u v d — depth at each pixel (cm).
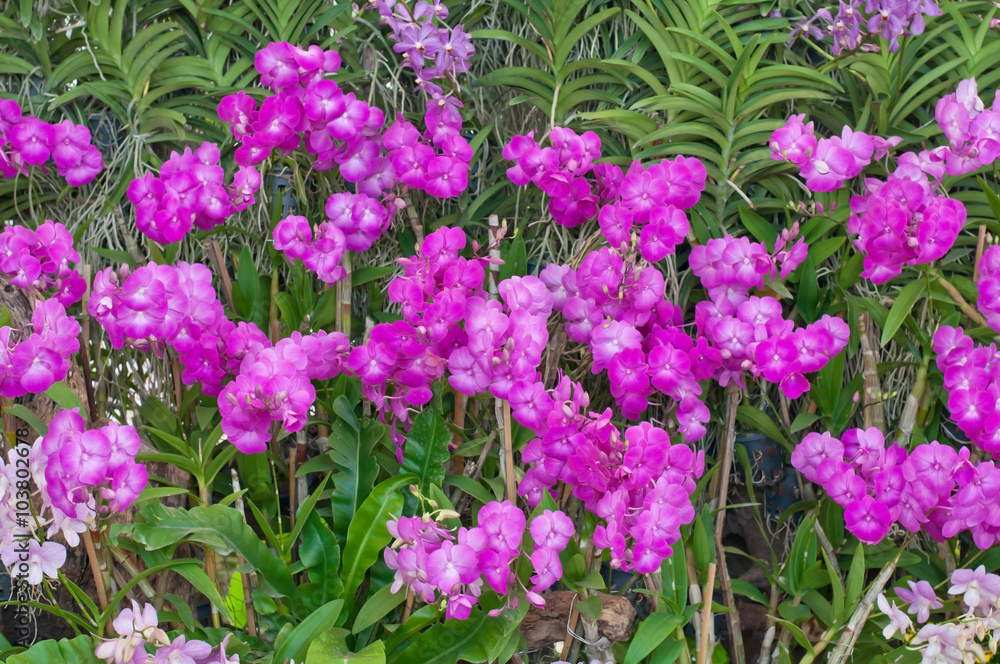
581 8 247
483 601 224
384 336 227
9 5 248
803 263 247
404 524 214
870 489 232
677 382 230
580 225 253
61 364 218
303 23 249
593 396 254
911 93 248
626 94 254
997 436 227
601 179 244
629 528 220
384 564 231
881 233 230
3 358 215
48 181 253
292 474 241
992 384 228
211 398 241
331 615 221
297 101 232
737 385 238
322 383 246
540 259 254
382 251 257
